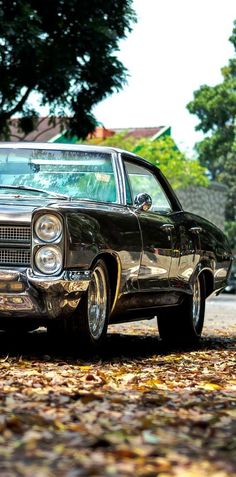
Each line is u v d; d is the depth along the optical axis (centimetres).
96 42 3894
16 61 3791
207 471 588
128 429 717
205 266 1459
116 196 1267
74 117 4066
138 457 620
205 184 6347
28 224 1128
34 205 1146
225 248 1556
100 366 1145
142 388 966
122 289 1233
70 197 1216
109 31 3909
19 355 1220
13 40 3681
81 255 1143
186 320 1432
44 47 3762
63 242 1125
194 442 680
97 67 3938
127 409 821
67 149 1296
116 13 4044
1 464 597
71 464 600
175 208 1426
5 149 1299
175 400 886
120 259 1209
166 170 6166
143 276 1273
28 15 3678
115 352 1328
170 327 1441
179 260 1366
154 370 1142
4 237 1134
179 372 1137
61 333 1180
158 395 919
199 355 1335
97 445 654
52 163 1284
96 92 4003
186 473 579
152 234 1291
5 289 1128
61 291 1127
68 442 668
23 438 675
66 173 1277
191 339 1456
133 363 1202
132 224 1245
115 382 1011
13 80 3847
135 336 1648
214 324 2075
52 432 702
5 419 738
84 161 1287
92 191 1263
